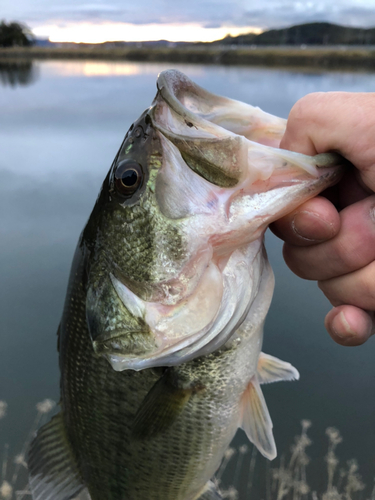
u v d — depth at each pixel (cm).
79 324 17
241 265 15
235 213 13
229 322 15
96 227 15
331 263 16
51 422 20
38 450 19
